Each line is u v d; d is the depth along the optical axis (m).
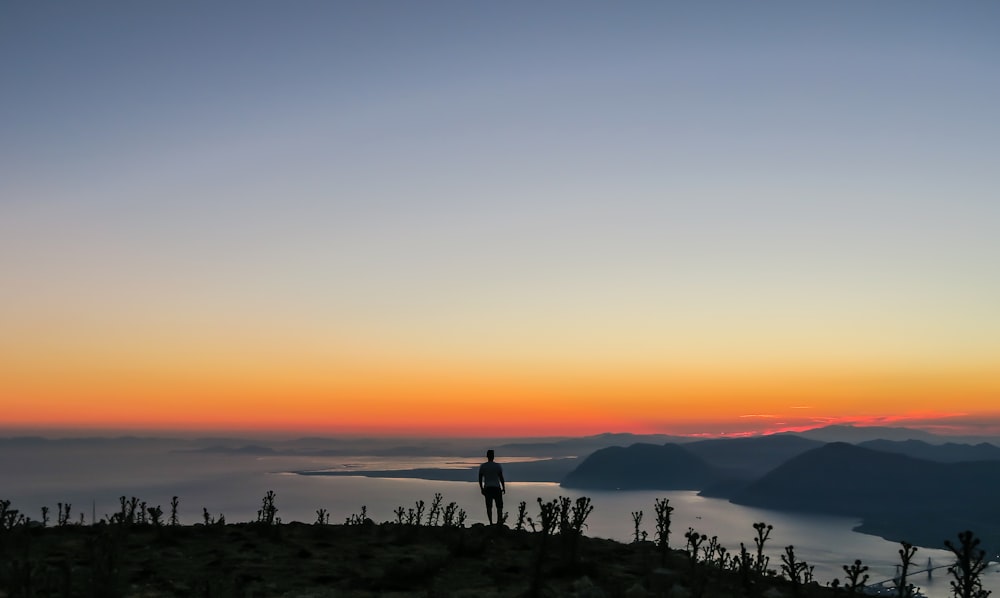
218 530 23.67
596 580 17.12
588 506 18.72
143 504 24.38
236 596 14.44
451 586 16.16
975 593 12.11
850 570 15.09
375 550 20.48
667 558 20.55
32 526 22.88
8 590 14.07
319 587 15.70
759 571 18.20
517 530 23.61
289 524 26.12
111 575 14.13
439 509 26.34
